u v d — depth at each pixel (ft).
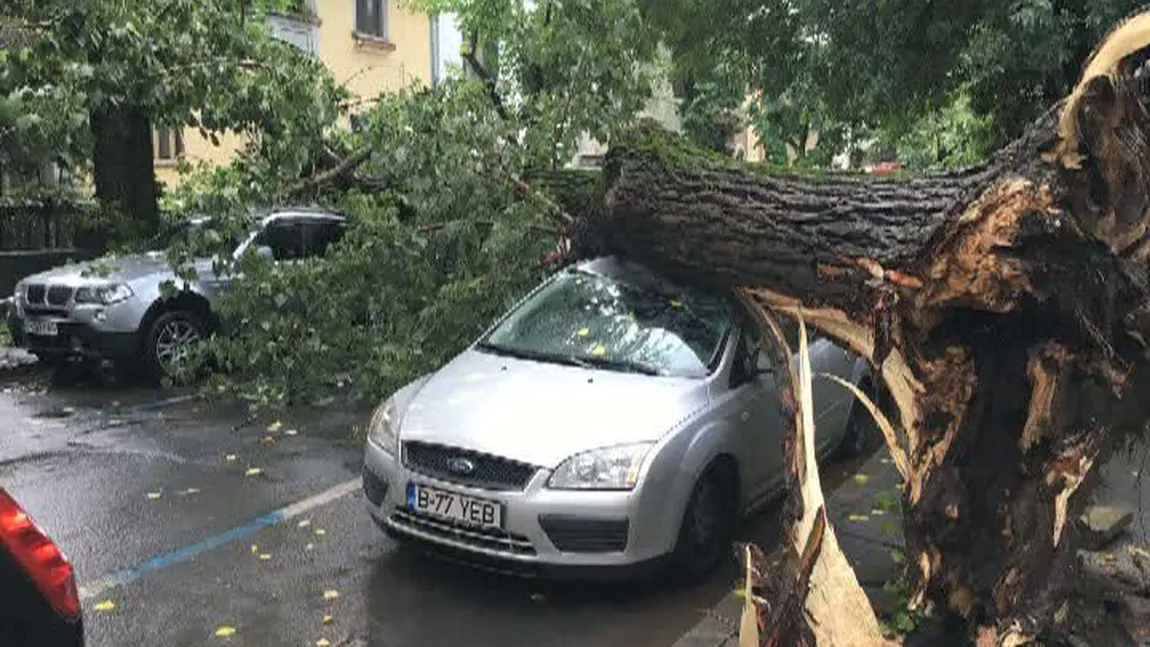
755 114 36.65
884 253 12.17
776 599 11.14
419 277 23.50
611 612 14.78
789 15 26.84
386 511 15.53
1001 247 10.27
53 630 8.75
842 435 21.22
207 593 15.24
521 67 25.66
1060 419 11.24
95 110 27.30
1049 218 9.96
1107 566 14.57
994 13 21.44
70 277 30.42
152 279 30.37
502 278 22.39
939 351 11.74
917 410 12.17
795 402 12.74
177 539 17.44
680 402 15.58
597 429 14.71
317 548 17.12
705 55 29.94
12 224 43.80
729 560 16.65
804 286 13.35
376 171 23.81
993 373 11.69
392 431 15.89
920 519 12.32
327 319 24.36
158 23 21.74
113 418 26.30
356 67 63.93
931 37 22.38
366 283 23.91
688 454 15.02
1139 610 13.05
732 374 16.63
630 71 25.84
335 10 62.18
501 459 14.42
